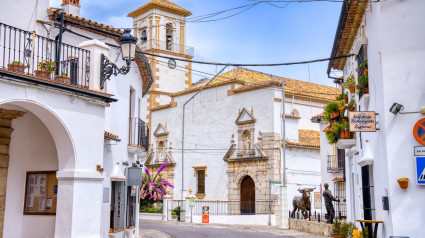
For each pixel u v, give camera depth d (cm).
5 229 1200
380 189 1249
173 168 3925
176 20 4691
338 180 2720
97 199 1174
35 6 1361
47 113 1084
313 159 3388
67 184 1123
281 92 3322
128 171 1577
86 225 1138
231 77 3638
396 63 1168
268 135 3256
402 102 1154
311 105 3666
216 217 3159
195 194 3703
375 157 1311
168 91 4481
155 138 4169
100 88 1216
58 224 1119
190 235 2112
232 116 3531
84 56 1243
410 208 1120
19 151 1247
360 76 1459
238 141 3459
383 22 1189
